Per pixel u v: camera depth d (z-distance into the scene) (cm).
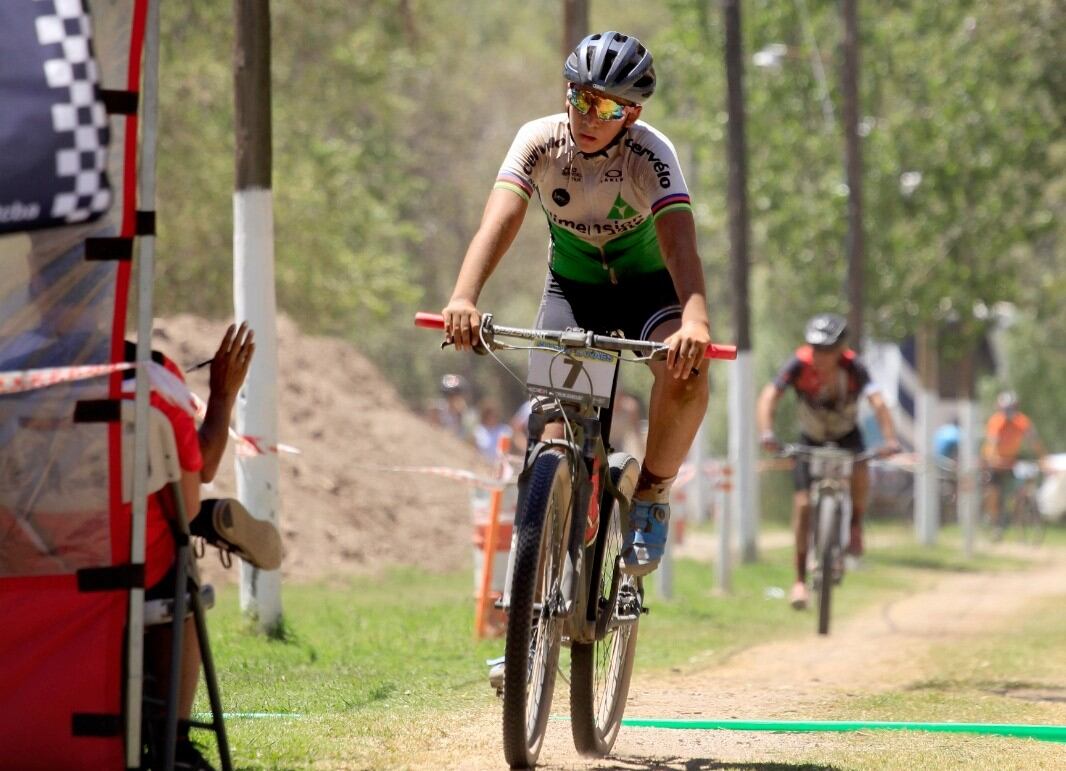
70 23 1262
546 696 1570
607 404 1598
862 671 2723
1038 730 1920
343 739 1689
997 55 8394
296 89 8088
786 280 9569
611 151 1625
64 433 1275
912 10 8456
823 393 3506
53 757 1263
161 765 1317
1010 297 8538
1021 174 8438
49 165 1259
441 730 1783
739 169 5506
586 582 1617
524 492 1527
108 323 1278
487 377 15925
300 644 2736
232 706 1939
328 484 4762
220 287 7544
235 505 1409
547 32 16438
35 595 1272
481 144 14238
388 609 3397
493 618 2981
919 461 8000
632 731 1930
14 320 1276
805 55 8156
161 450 1299
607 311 1759
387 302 9238
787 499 9694
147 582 1328
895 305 8244
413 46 8356
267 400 2761
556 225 1702
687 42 8469
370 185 9219
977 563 6944
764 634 3481
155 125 1277
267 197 2777
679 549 6662
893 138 8262
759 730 1959
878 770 1630
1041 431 12294
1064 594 5028
